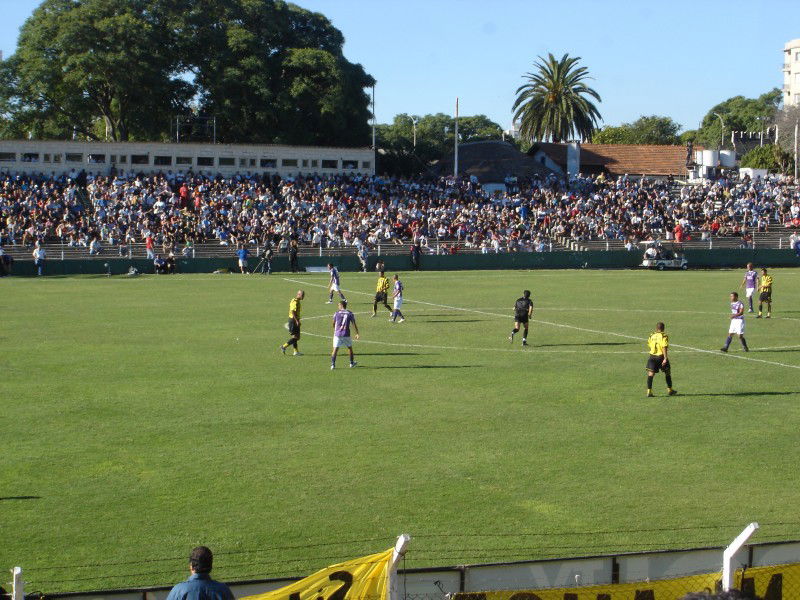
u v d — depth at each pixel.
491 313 43.06
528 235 79.62
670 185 96.50
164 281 57.78
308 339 34.28
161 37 83.81
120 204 71.12
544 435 20.58
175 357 30.09
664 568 10.19
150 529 14.64
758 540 14.25
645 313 43.31
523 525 14.88
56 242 66.69
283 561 13.38
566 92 125.44
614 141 168.38
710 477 17.55
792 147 121.69
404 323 39.38
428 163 115.75
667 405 23.70
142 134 91.94
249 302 46.31
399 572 9.47
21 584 8.83
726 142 152.25
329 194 79.50
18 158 75.38
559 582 9.86
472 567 9.63
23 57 82.56
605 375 27.69
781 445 19.86
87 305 44.38
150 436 20.20
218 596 8.72
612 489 16.78
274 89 90.06
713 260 77.12
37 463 18.09
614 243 80.25
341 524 14.90
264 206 75.12
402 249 74.44
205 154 80.75
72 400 23.59
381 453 19.03
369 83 96.75
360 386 25.77
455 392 25.05
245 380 26.44
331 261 68.88
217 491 16.52
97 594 9.30
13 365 28.34
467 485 16.94
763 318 41.91
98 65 78.94
